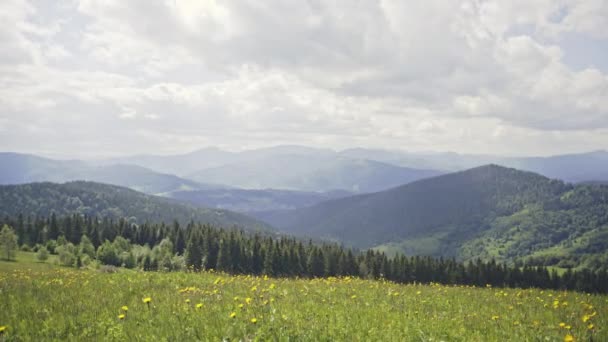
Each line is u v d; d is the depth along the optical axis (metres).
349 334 9.12
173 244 133.88
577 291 21.75
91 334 8.98
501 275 113.56
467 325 10.52
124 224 163.88
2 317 10.14
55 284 15.41
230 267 101.69
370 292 16.05
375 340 8.78
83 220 164.00
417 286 20.44
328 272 103.56
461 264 114.69
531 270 116.56
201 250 106.62
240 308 11.34
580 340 9.13
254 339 8.54
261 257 106.25
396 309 12.38
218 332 9.00
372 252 112.00
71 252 115.56
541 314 12.18
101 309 11.10
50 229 146.62
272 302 12.48
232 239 106.94
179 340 8.55
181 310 10.97
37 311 10.76
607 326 10.36
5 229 108.12
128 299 12.62
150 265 101.94
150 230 164.25
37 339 8.57
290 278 22.44
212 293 13.77
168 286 15.50
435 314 11.80
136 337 8.71
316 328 9.45
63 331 9.21
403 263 109.94
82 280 16.91
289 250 106.50
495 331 9.88
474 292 17.78
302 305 12.25
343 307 12.33
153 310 11.11
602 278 113.19
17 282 15.77
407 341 8.81
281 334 8.96
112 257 114.75
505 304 14.12
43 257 109.25
